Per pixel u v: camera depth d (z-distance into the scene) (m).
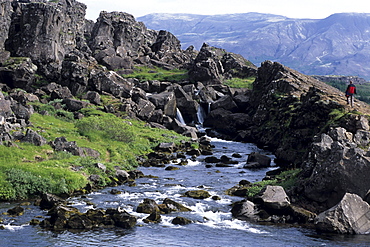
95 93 76.50
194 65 103.25
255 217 28.05
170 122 77.62
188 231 24.98
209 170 46.59
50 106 67.75
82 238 22.83
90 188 34.09
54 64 84.75
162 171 45.12
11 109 51.16
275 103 70.69
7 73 75.69
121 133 56.12
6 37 86.81
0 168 33.31
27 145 41.06
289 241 23.53
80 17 119.44
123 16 130.38
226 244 22.83
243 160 54.44
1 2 84.31
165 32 142.75
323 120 47.91
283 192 29.56
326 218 25.45
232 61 122.12
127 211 28.50
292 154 49.22
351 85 47.38
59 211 25.75
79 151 42.84
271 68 85.12
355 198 26.48
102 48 113.69
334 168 29.48
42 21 87.12
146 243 22.53
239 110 90.62
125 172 39.53
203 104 92.00
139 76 105.44
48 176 33.31
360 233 25.22
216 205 31.17
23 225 24.53
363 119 40.09
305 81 78.19
